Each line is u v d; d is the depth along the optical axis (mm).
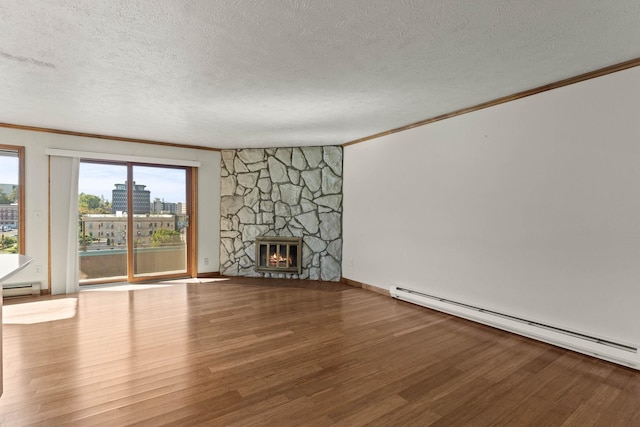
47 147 4430
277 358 2621
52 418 1836
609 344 2541
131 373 2355
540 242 2982
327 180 5492
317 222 5547
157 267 5379
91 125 4246
